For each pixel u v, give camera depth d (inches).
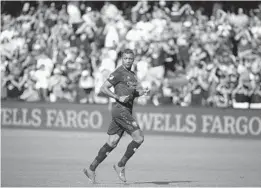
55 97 2456.9
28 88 2503.7
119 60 2452.0
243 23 2561.5
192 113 2266.2
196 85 2300.7
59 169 1251.8
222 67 2311.8
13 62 2583.7
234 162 1454.2
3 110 2486.5
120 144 1953.7
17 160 1425.9
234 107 2261.3
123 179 1033.5
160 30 2564.0
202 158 1541.6
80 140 2017.7
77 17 2743.6
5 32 2802.7
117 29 2620.6
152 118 2306.8
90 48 2573.8
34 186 987.9
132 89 999.6
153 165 1369.3
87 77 2429.9
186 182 1067.9
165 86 2346.2
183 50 2448.3
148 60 2388.0
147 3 2847.0
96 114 2365.9
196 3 2854.3
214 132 2244.1
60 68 2476.6
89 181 1060.5
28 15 2930.6
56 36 2684.5
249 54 2418.8
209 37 2465.6
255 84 2289.6
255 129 2197.3
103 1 2979.8
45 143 1895.9
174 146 1891.0
